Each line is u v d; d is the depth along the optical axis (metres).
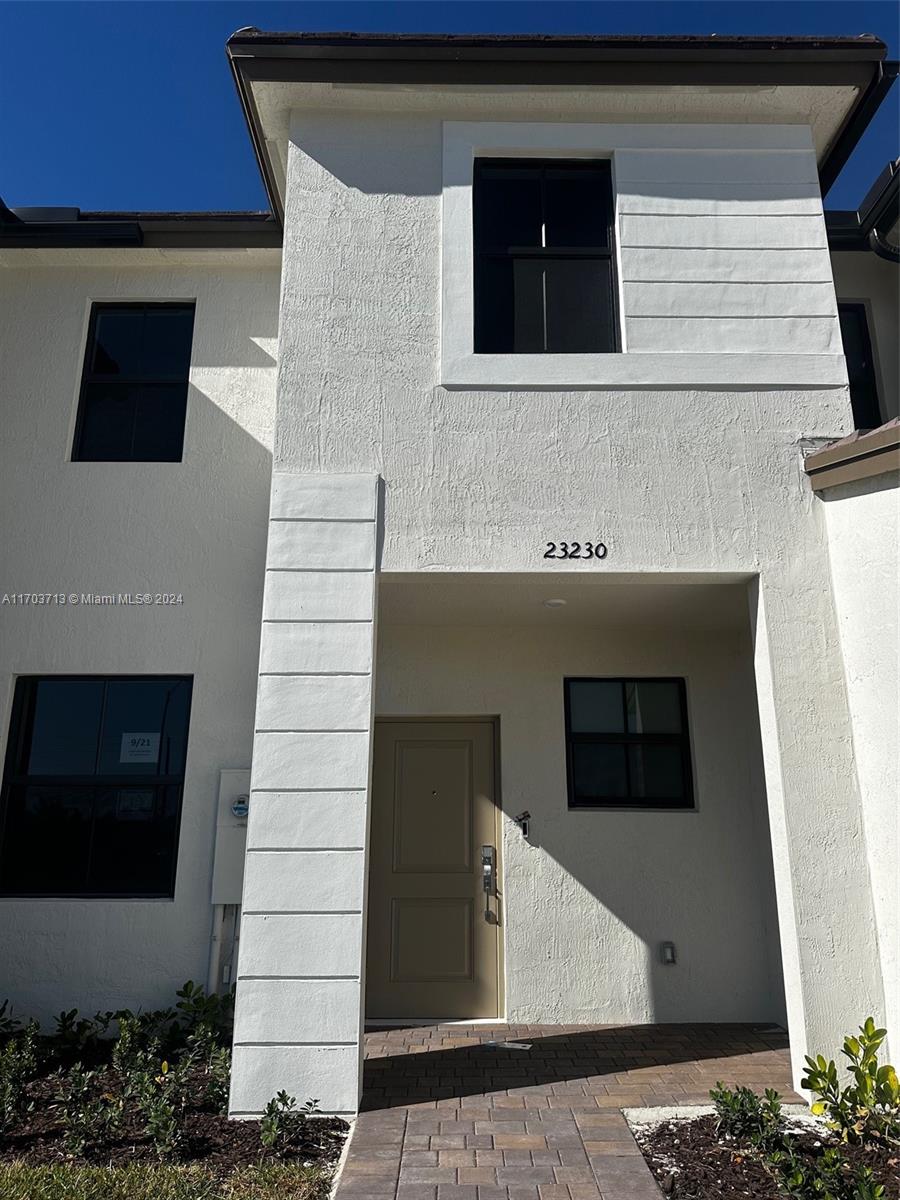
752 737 6.66
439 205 5.86
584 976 6.20
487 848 6.52
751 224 5.85
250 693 6.32
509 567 5.16
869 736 4.79
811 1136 3.95
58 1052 5.26
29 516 6.57
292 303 5.58
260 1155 3.82
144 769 6.26
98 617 6.42
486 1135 4.03
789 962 4.70
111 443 6.91
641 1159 3.74
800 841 4.76
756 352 5.58
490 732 6.75
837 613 5.11
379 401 5.42
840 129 6.14
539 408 5.43
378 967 6.31
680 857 6.42
